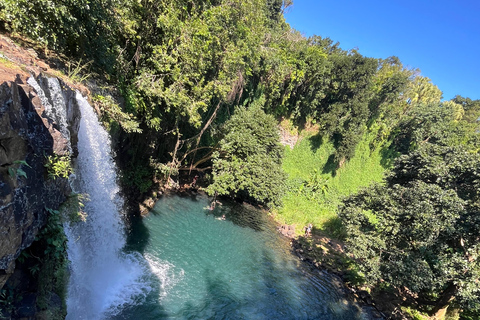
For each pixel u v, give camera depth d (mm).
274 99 35344
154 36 14719
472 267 11094
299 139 37406
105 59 11180
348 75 32781
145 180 17719
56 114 6922
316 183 34281
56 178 6590
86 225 9109
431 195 12094
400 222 13055
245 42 19703
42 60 8320
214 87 17141
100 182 10297
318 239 21406
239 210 23516
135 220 15102
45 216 6152
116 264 11133
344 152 35562
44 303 6285
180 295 10930
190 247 14844
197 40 14211
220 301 11367
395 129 39500
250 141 21531
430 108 37844
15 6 6539
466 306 11562
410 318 13633
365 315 13594
